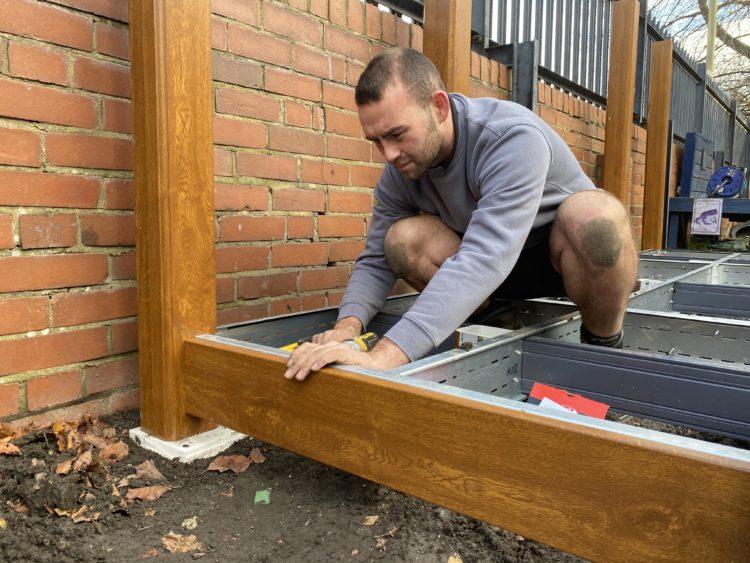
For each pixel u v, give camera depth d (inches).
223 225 78.5
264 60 82.2
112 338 67.2
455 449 38.0
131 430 62.6
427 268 70.0
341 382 44.0
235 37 78.0
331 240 96.3
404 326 48.3
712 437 70.5
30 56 58.0
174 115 56.2
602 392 57.1
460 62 101.7
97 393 66.6
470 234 52.2
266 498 53.2
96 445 59.6
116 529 47.6
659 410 53.8
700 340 68.5
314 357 45.8
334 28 93.4
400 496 54.0
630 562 31.9
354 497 53.7
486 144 56.6
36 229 59.5
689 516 29.7
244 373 52.3
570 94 183.3
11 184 57.3
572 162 64.8
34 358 60.4
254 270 83.5
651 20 235.3
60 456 56.2
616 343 68.1
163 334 58.1
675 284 104.0
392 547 46.1
